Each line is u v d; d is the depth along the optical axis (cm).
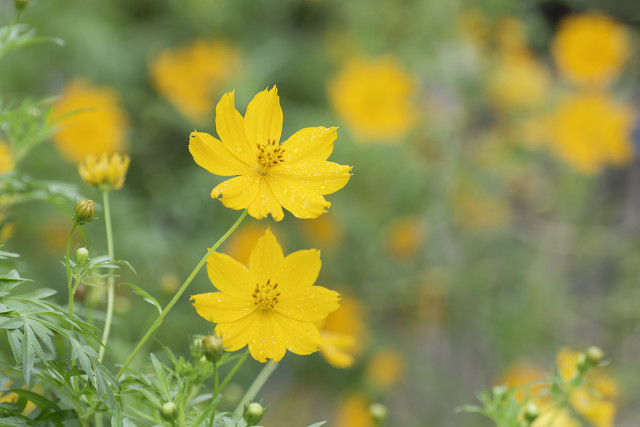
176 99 142
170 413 57
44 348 63
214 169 58
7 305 56
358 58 163
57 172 137
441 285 167
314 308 58
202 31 160
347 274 161
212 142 58
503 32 167
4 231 71
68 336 56
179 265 142
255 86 151
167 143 158
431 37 164
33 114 71
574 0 165
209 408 57
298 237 154
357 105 150
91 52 144
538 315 168
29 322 56
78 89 125
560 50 155
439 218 169
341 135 159
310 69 165
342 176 59
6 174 67
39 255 128
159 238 137
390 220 163
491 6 161
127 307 75
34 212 123
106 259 58
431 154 168
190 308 134
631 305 166
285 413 162
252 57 156
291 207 58
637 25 164
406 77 154
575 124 156
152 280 133
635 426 160
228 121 58
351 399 156
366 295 163
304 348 58
